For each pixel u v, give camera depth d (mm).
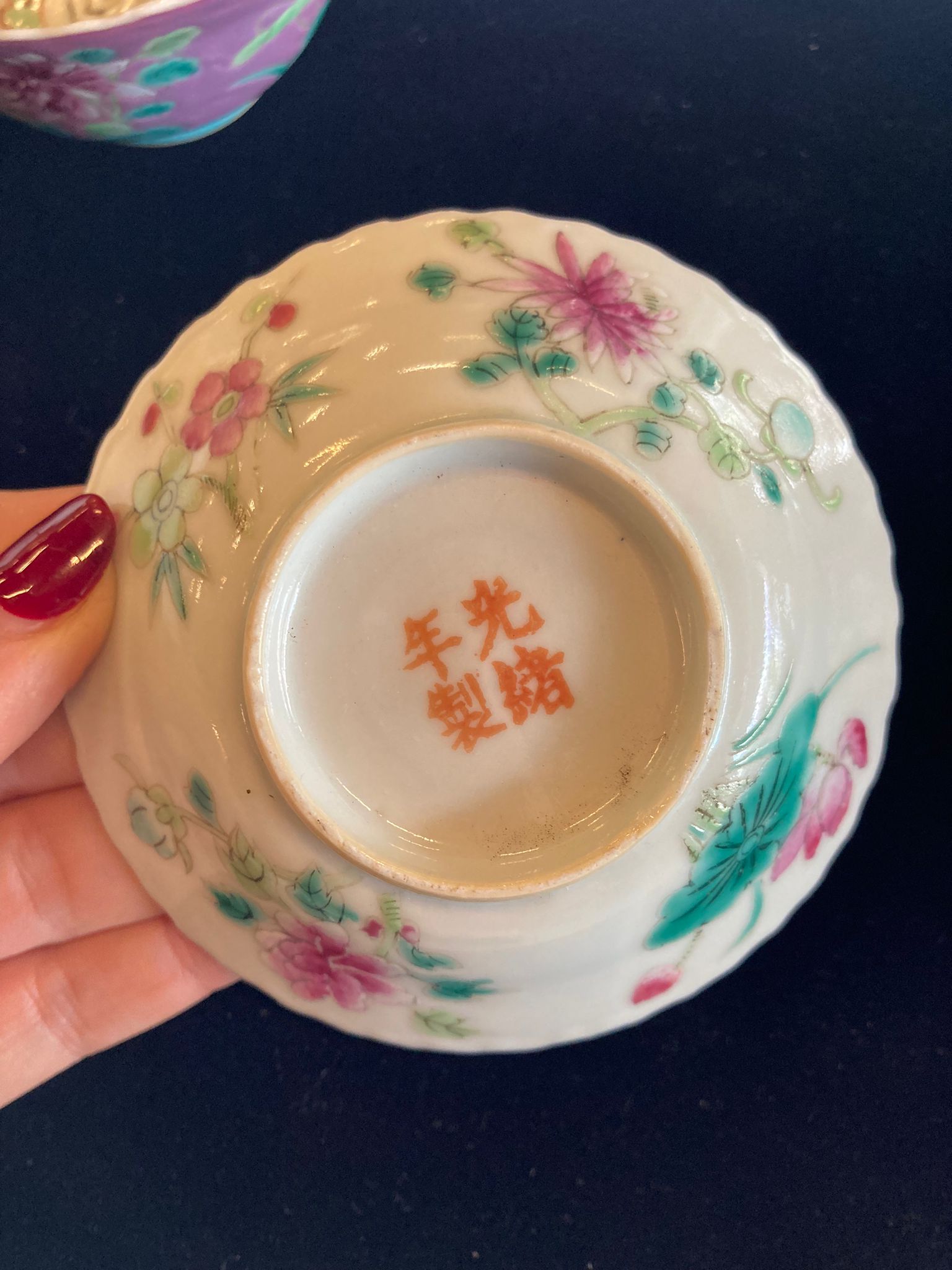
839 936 217
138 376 213
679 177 209
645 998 140
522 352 128
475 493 129
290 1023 224
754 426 135
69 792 177
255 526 128
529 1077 224
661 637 131
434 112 211
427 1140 224
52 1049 188
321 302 136
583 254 137
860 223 207
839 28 206
